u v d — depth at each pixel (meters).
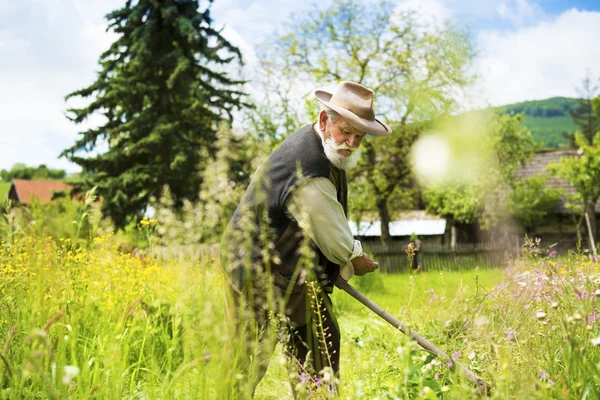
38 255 3.43
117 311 3.72
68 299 3.34
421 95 22.89
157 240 4.54
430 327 4.04
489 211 28.00
